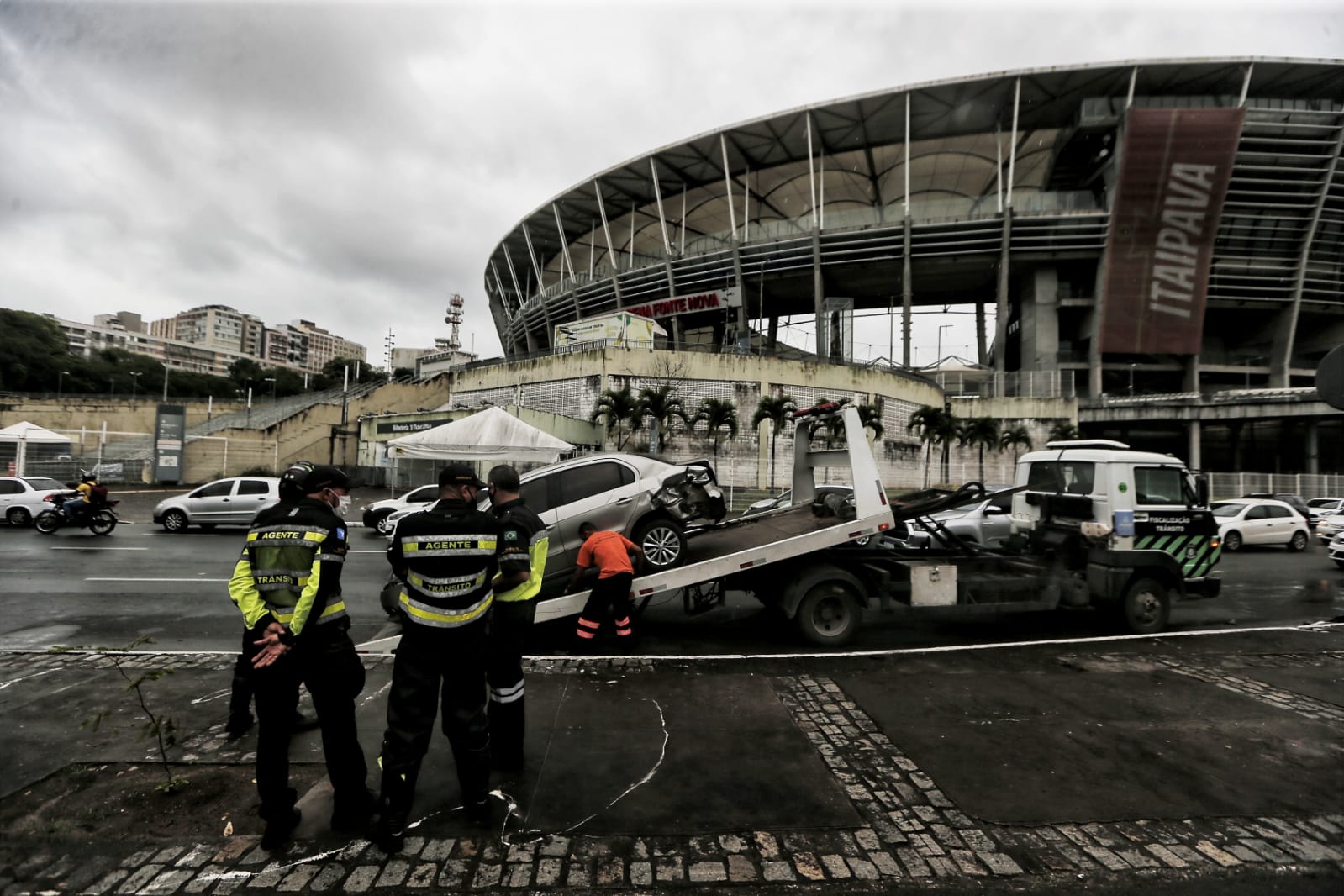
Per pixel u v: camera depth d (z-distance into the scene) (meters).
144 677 3.41
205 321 149.00
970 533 12.78
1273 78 43.34
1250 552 15.61
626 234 62.38
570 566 6.51
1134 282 45.38
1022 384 46.19
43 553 12.09
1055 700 4.79
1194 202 43.25
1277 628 7.12
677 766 3.66
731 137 48.94
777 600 6.46
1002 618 7.88
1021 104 45.53
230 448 31.75
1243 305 48.56
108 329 128.75
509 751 3.55
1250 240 45.91
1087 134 46.62
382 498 27.58
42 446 27.09
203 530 16.28
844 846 2.91
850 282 53.44
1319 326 52.44
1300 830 3.10
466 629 3.04
